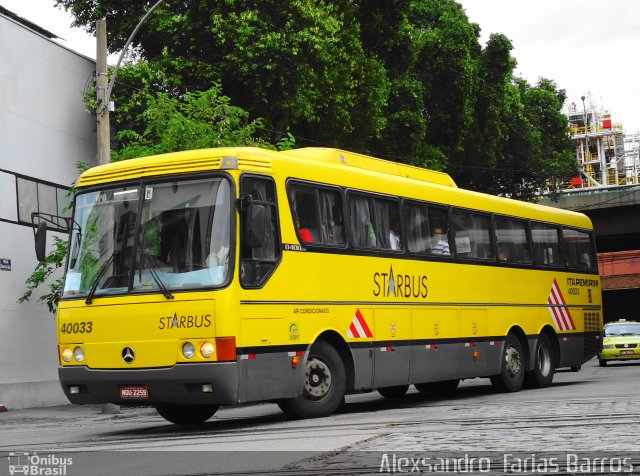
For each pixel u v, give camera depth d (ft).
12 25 81.05
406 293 53.78
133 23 103.76
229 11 100.07
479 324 61.00
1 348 77.46
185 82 101.45
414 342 54.03
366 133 119.55
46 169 84.84
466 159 167.12
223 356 41.11
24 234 81.00
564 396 56.44
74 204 46.16
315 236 47.24
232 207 42.45
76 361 44.19
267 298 43.47
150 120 83.41
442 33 154.10
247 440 36.60
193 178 43.37
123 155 78.43
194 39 100.78
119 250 43.96
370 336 50.31
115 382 42.98
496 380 64.59
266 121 101.45
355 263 49.75
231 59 97.55
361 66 115.44
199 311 41.45
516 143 185.57
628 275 217.36
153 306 42.29
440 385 69.87
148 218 43.70
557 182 201.87
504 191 192.34
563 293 73.10
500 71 168.86
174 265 42.60
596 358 161.17
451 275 58.39
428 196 57.31
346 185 50.16
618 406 44.93
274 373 43.55
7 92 79.97
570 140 211.20
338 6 112.27
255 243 42.22
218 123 82.07
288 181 46.01
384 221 52.90
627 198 199.82
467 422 38.91
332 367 47.42
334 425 41.22
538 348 68.85
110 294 43.50
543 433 33.99
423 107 140.26
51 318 83.56
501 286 64.13
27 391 79.20
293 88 100.48
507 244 65.82
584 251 78.02
